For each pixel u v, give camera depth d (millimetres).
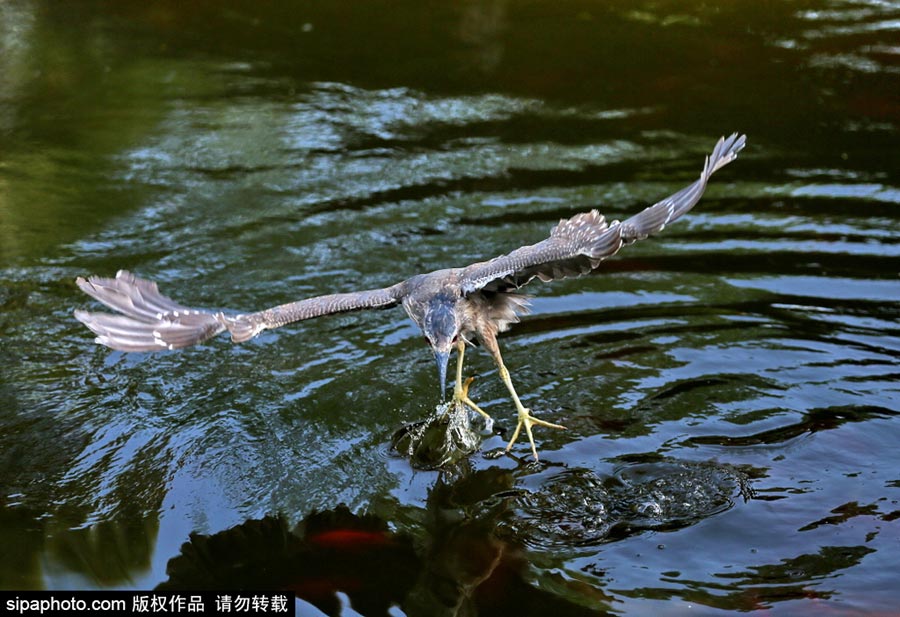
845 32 15742
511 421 7984
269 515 6996
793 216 10898
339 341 9164
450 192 11539
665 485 7168
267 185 11828
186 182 11898
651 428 7809
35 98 13969
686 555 6516
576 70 14633
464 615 5992
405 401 8203
